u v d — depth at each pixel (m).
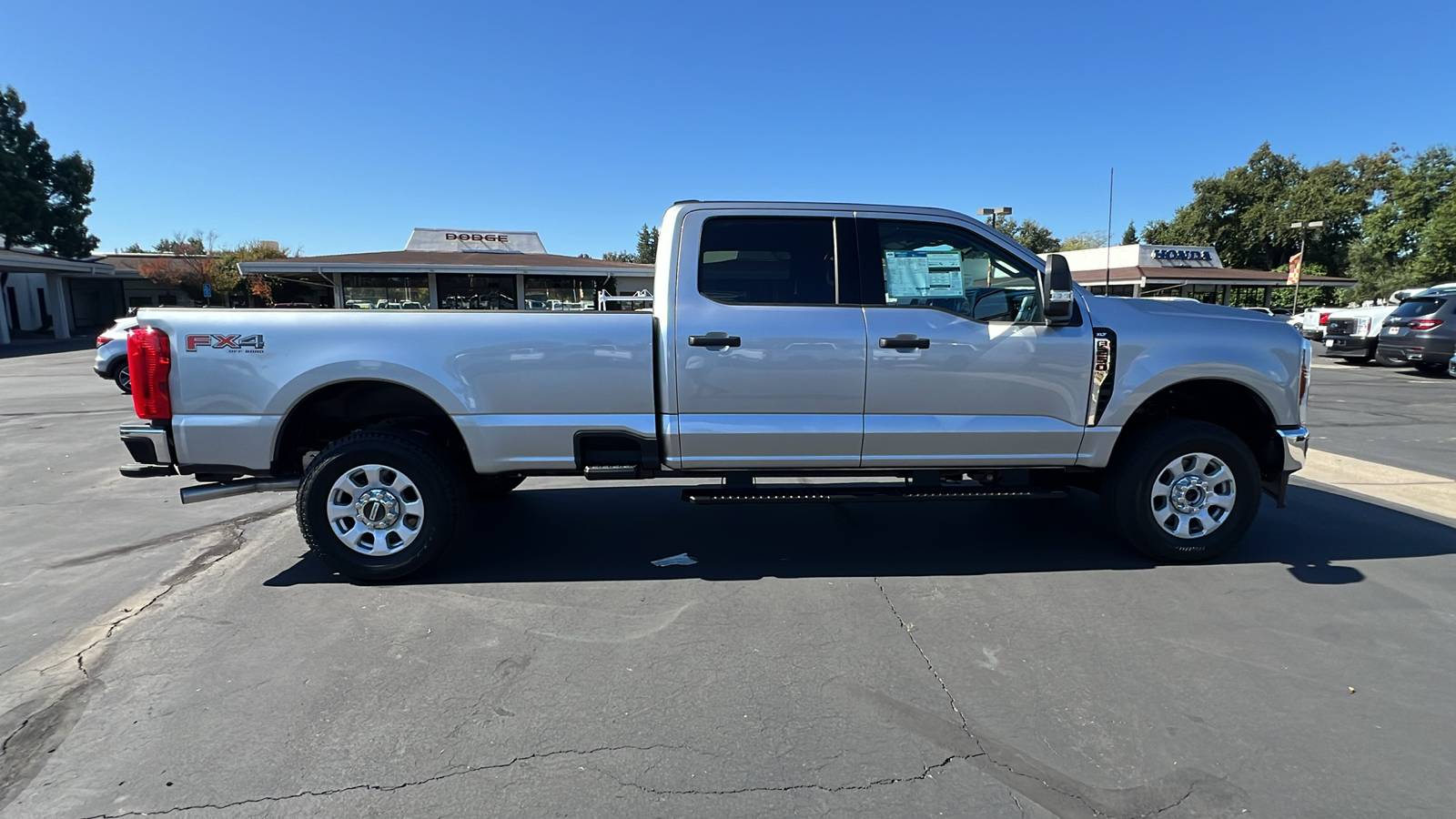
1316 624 3.69
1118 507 4.48
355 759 2.61
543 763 2.59
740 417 4.28
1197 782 2.49
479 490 5.25
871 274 4.36
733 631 3.63
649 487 6.59
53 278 37.00
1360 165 52.31
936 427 4.34
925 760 2.61
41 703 2.96
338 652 3.41
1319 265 51.94
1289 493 6.24
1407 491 6.28
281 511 5.89
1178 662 3.31
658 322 4.28
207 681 3.14
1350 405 11.46
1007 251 4.40
